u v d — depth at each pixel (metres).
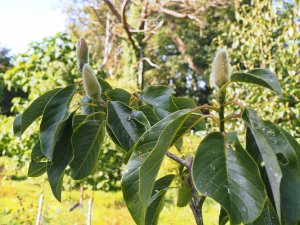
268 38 6.98
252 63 7.21
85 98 1.43
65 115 1.18
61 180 1.22
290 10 6.85
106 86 1.47
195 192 1.25
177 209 7.06
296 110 6.48
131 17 18.02
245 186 0.87
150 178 0.98
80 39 1.32
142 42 16.91
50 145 1.14
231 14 19.78
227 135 0.96
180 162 1.30
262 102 6.80
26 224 5.36
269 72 1.02
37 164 1.39
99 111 1.42
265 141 0.88
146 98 1.36
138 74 16.69
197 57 22.22
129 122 1.24
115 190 10.10
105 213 7.11
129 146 1.21
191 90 23.75
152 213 1.31
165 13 19.55
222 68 1.05
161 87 1.36
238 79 1.03
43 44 9.64
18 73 9.63
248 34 7.22
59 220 5.31
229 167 0.90
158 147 0.95
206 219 6.57
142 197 0.98
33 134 9.75
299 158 1.07
